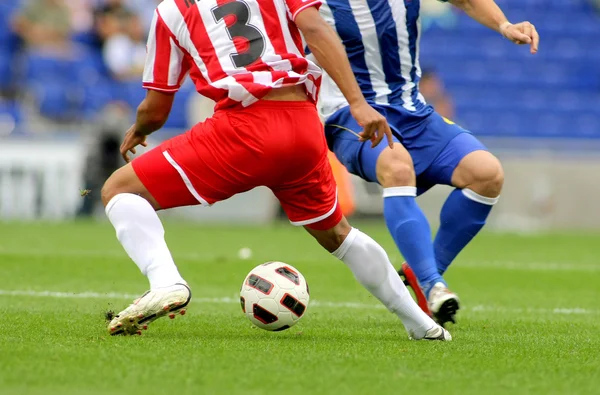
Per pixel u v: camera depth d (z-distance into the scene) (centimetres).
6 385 1084
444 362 1314
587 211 5962
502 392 1119
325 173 1514
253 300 1589
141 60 7100
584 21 8200
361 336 1642
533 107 7475
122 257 3325
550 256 3966
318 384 1128
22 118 6531
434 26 7994
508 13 8212
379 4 1986
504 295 2623
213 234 4722
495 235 5275
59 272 2839
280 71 1452
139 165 1502
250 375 1169
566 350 1495
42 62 6994
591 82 7812
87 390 1070
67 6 7250
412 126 1983
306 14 1415
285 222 5872
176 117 6762
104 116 5488
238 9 1473
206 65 1477
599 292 2739
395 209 1794
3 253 3347
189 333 1612
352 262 1560
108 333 1529
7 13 7269
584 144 6006
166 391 1071
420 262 1772
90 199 5528
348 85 1416
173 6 1511
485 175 1911
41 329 1592
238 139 1447
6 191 5456
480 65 7788
